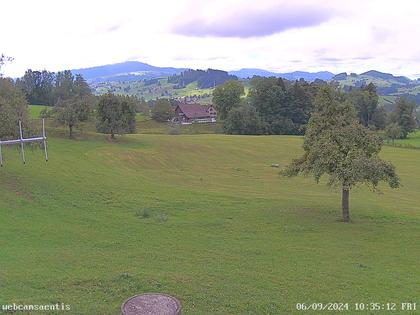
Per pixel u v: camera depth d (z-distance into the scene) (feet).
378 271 76.02
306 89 518.78
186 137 337.11
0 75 193.47
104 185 148.36
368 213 126.31
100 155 225.76
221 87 583.17
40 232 92.38
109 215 113.50
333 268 76.48
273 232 103.81
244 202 136.05
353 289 65.46
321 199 152.05
